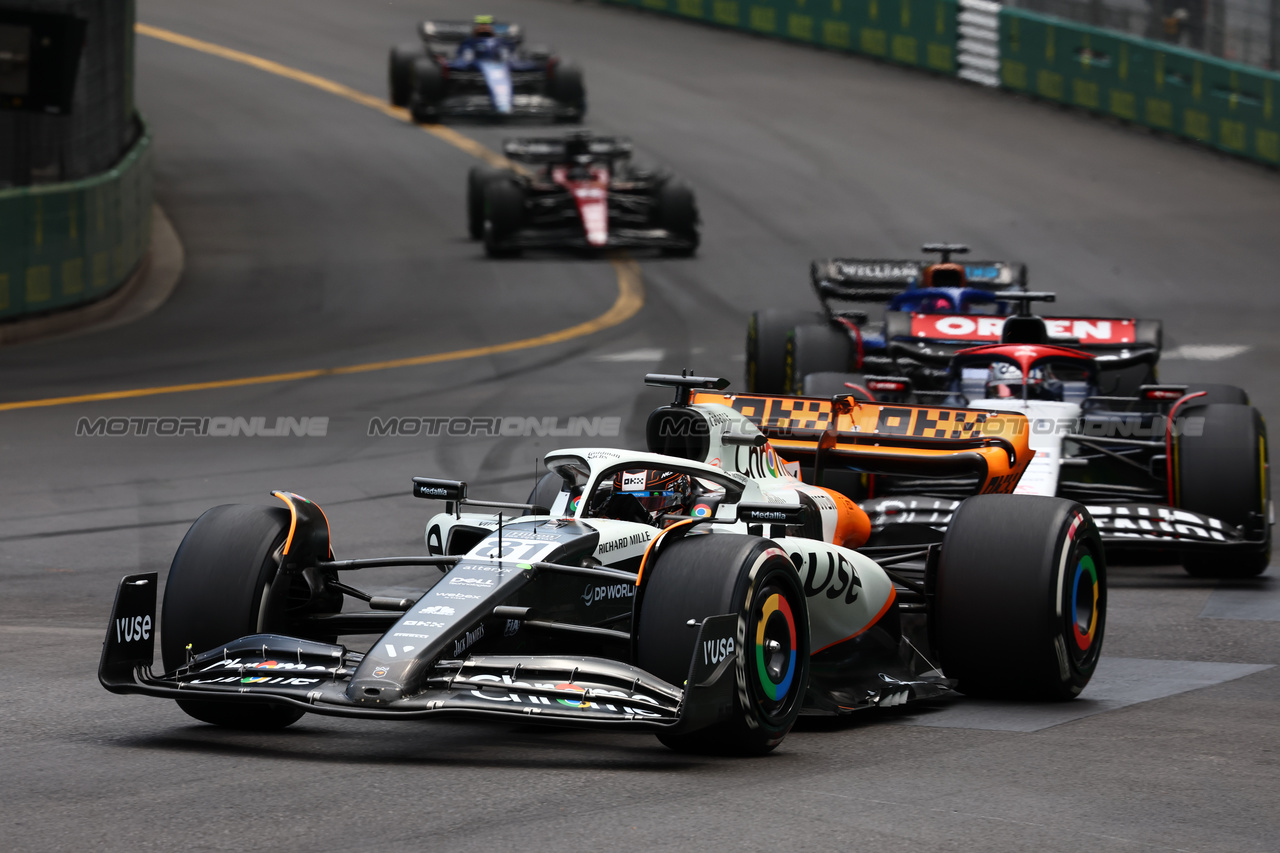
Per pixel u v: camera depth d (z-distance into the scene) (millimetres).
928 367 45781
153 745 19984
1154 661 26719
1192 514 34031
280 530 21250
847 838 15586
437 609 19125
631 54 167125
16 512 40219
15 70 65750
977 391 40281
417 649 18453
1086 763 19047
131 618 20203
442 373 66562
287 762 18984
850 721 22031
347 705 18016
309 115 145625
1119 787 17781
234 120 143375
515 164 127312
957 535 23359
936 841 15531
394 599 20328
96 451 49594
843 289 56188
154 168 125875
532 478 45156
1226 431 34906
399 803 16859
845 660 22859
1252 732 20953
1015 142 130750
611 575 19594
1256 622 30297
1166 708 22766
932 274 52562
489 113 135250
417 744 20219
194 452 49594
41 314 80500
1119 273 93188
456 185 121312
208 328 81438
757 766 18891
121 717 21766
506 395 60688
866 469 29641
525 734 20938
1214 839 15703
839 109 143250
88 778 18016
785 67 160875
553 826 15930
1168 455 35406
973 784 17906
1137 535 33312
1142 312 83562
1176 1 133125
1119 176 119938
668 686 18516
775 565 19500
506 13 192750
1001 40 147750
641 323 79500
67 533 37781
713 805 16828
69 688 23578
